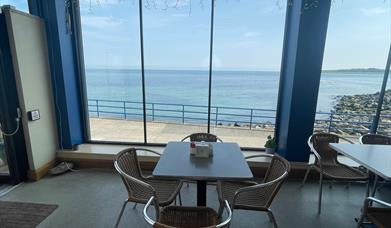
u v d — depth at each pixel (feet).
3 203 7.66
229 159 6.09
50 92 10.04
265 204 5.52
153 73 12.99
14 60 8.23
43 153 9.67
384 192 8.71
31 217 6.93
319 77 8.86
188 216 4.95
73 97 10.71
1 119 8.37
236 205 5.39
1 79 8.13
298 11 8.61
